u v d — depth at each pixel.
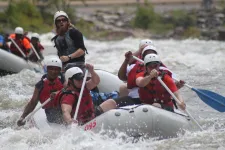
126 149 20.72
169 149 20.75
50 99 23.12
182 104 23.25
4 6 120.94
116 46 74.12
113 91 28.97
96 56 59.44
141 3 141.12
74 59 26.62
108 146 20.98
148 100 24.00
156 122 21.88
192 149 20.70
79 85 22.80
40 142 22.39
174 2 148.62
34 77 43.19
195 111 30.09
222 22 115.75
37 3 111.12
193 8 127.31
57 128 23.14
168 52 61.75
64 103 22.42
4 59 43.91
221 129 24.91
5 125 26.98
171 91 23.66
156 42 83.31
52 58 24.38
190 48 68.19
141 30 112.75
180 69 46.34
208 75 42.41
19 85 40.09
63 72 26.30
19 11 101.88
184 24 115.19
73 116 22.81
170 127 22.20
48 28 102.44
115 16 119.75
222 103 25.39
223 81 39.44
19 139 22.97
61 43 26.94
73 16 111.94
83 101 22.91
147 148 20.91
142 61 25.05
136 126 21.70
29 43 46.41
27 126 24.84
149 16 114.12
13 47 46.50
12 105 32.81
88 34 104.50
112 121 21.70
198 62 50.69
